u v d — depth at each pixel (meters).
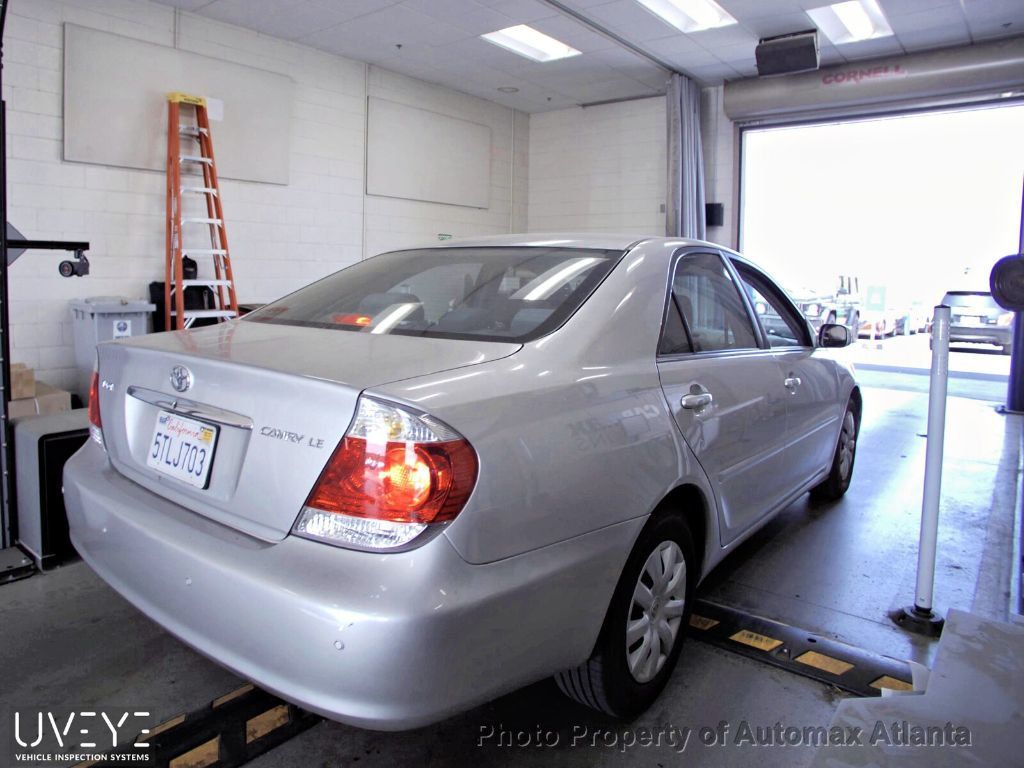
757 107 7.65
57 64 5.07
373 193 7.50
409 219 7.97
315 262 6.99
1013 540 3.23
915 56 6.77
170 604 1.42
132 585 1.53
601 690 1.67
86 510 1.68
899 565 2.88
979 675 1.64
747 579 2.73
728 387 2.11
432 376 1.36
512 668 1.35
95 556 1.66
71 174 5.20
